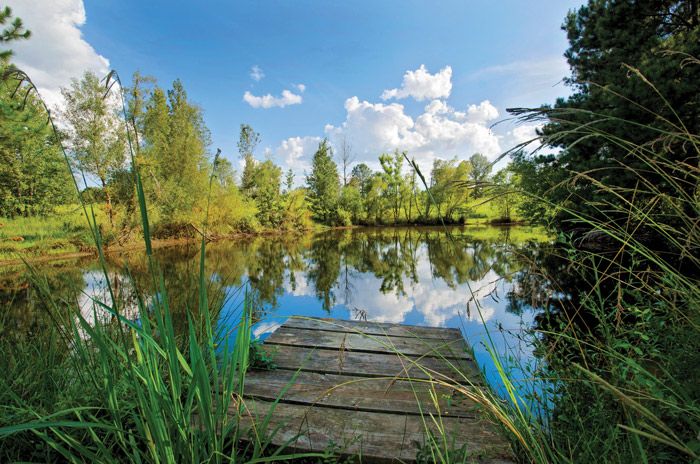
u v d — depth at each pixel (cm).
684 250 93
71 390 115
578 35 816
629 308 121
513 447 117
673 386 95
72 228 993
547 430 124
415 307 460
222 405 89
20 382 122
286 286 601
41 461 104
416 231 2311
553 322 203
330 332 262
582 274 130
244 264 867
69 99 988
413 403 155
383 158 3000
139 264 791
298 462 120
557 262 491
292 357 213
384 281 661
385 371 193
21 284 545
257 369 194
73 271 665
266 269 791
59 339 159
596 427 101
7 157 1016
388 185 3050
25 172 1094
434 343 238
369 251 1221
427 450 118
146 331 85
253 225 2058
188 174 1503
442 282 636
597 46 771
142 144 1382
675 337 108
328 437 129
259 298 494
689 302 96
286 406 152
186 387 132
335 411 148
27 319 213
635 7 683
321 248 1331
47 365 135
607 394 107
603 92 575
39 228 918
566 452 110
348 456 119
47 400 117
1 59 532
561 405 122
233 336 184
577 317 228
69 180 1091
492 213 2778
